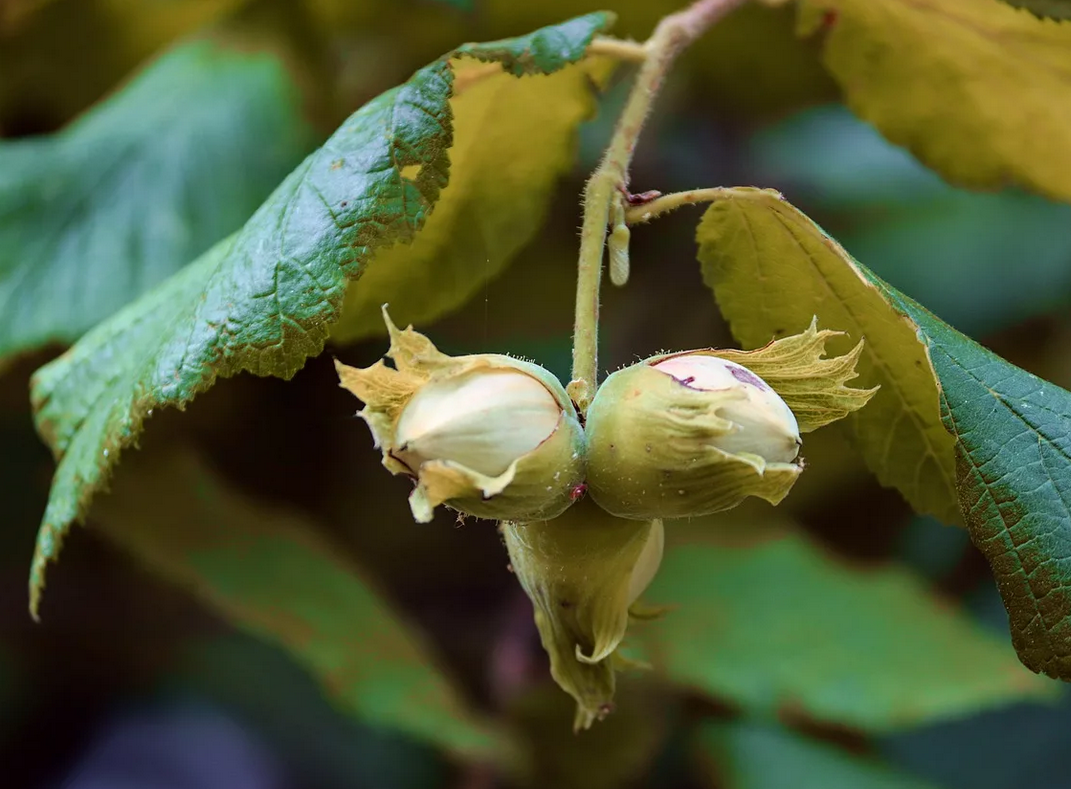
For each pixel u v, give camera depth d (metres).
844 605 0.50
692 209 0.53
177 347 0.35
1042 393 0.34
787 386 0.34
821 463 0.52
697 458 0.33
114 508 0.45
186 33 0.50
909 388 0.36
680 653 0.48
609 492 0.34
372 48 0.47
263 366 0.34
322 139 0.45
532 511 0.33
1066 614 0.34
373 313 0.40
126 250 0.42
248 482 0.53
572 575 0.34
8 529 0.53
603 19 0.36
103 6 0.49
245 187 0.43
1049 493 0.34
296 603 0.45
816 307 0.37
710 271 0.37
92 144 0.43
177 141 0.43
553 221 0.49
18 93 0.51
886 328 0.36
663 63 0.37
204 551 0.45
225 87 0.44
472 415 0.33
